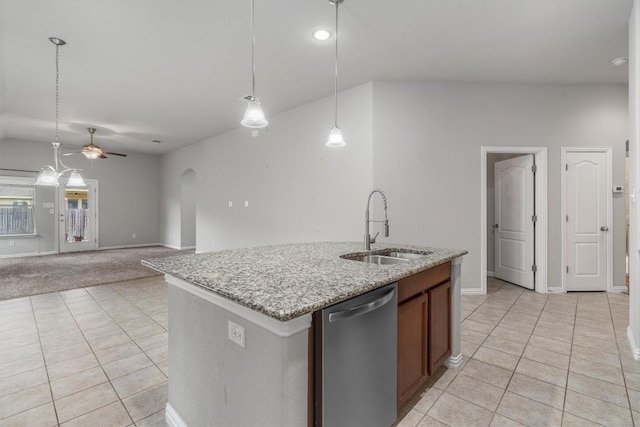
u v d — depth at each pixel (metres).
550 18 2.69
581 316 3.31
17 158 7.02
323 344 1.25
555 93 4.08
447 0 2.47
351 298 1.35
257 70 3.68
